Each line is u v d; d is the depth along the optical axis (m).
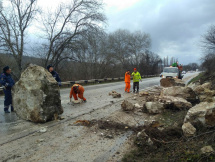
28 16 15.70
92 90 13.52
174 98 6.60
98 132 4.51
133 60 45.53
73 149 3.59
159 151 3.36
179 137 3.85
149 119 5.56
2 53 15.27
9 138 4.10
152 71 49.22
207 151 2.87
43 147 3.67
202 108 4.09
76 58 19.38
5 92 6.52
